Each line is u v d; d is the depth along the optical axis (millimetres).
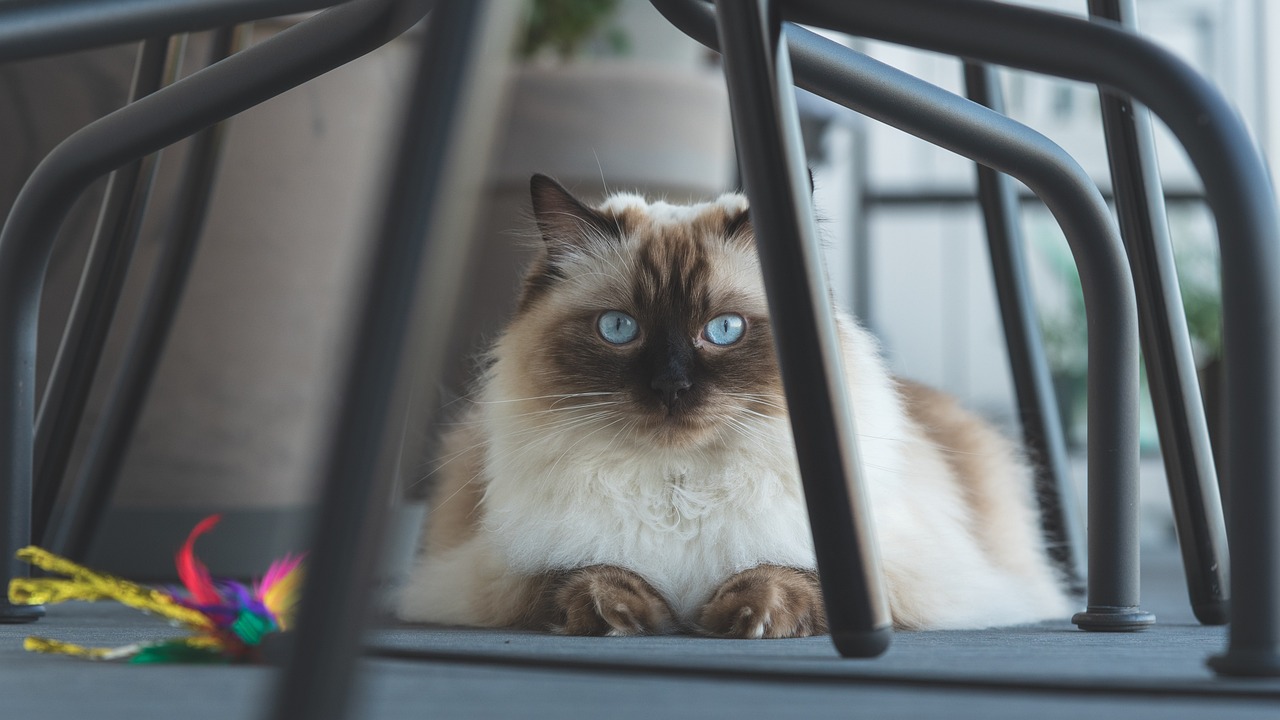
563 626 1134
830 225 1388
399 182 464
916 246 5121
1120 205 1054
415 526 1738
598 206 1479
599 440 1233
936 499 1371
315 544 432
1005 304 1476
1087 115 4629
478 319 2865
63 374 1240
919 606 1185
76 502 1449
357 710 427
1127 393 1054
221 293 1947
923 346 5121
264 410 1989
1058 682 605
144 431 1926
